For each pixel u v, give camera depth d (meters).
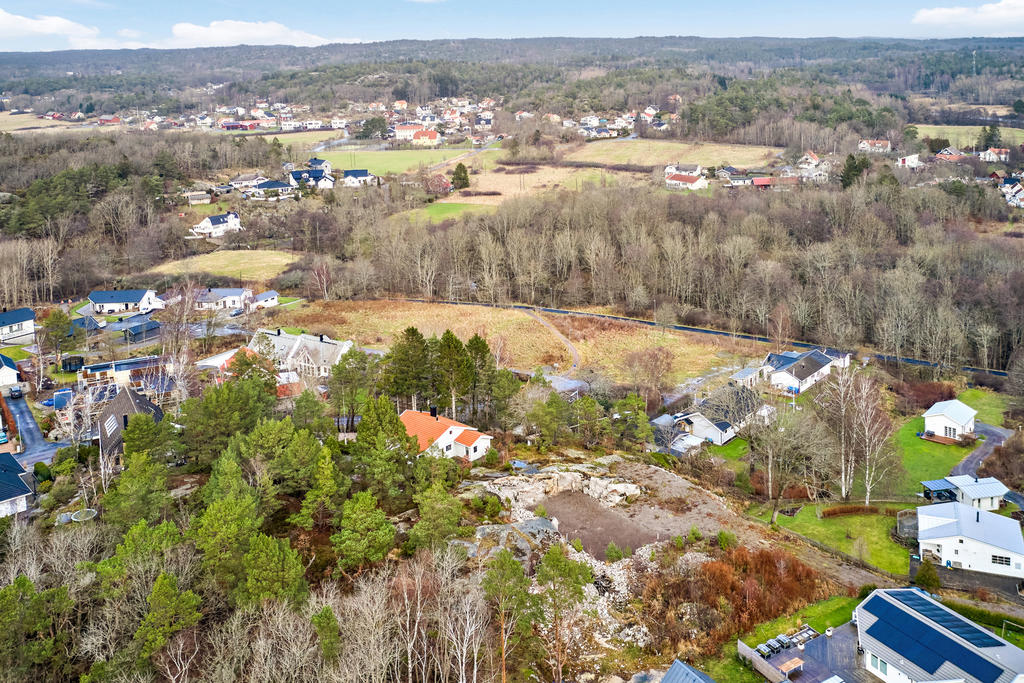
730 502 82.19
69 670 48.31
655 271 173.62
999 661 50.00
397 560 62.75
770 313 150.25
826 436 88.00
